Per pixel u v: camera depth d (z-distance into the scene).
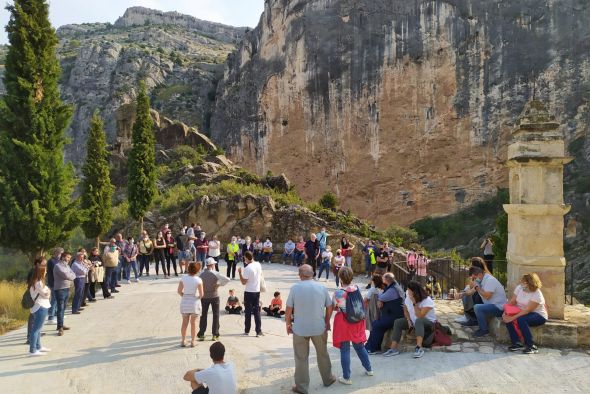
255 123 67.38
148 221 27.64
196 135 45.41
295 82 63.38
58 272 10.62
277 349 9.45
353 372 7.93
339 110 59.69
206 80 88.44
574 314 9.33
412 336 9.19
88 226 23.11
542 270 8.96
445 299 12.73
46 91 16.69
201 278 10.03
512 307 8.53
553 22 49.34
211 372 5.66
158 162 40.59
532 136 9.06
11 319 12.77
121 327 11.22
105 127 77.88
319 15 61.38
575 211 38.41
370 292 10.24
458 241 46.19
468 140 52.34
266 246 23.91
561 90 48.28
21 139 16.30
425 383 7.32
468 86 52.38
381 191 56.50
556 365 7.81
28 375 8.14
